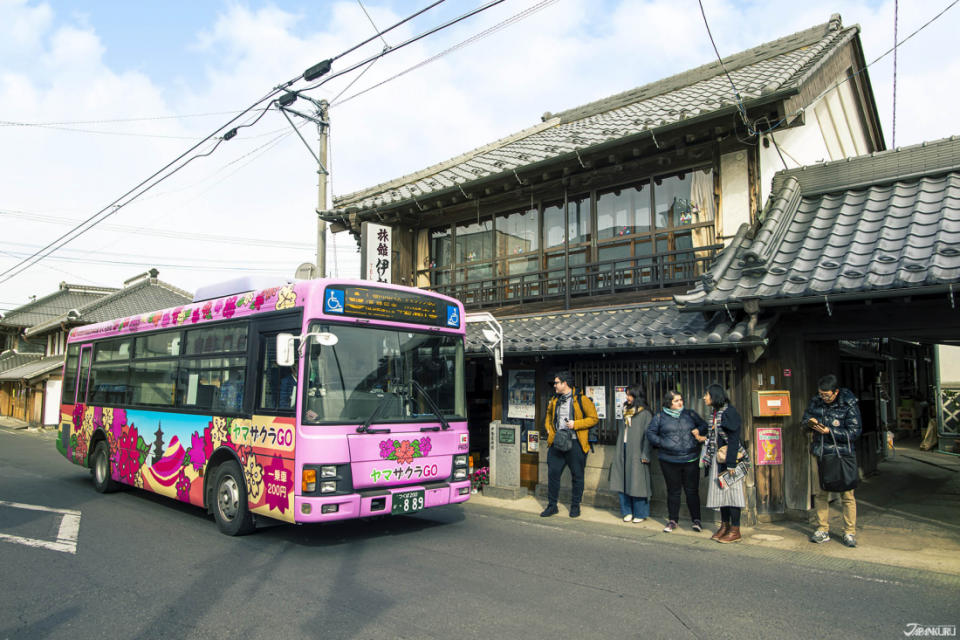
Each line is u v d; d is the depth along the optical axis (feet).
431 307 25.22
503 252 39.73
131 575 18.38
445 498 23.91
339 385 21.84
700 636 13.89
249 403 23.52
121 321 34.76
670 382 28.58
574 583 17.74
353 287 22.76
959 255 20.61
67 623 14.58
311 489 20.40
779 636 13.93
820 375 28.37
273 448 21.79
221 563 19.72
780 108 27.84
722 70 43.09
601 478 30.35
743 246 28.17
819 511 23.07
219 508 24.34
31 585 17.43
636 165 33.24
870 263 22.48
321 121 46.60
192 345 27.89
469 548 21.95
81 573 18.58
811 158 34.91
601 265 34.60
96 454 35.35
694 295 26.09
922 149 26.50
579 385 31.65
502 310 38.37
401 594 16.61
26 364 125.49
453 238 42.47
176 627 14.30
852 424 21.99
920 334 23.84
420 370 24.43
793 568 19.49
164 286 135.54
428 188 40.60
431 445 23.84
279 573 18.58
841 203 27.53
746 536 23.91
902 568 19.56
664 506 28.02
